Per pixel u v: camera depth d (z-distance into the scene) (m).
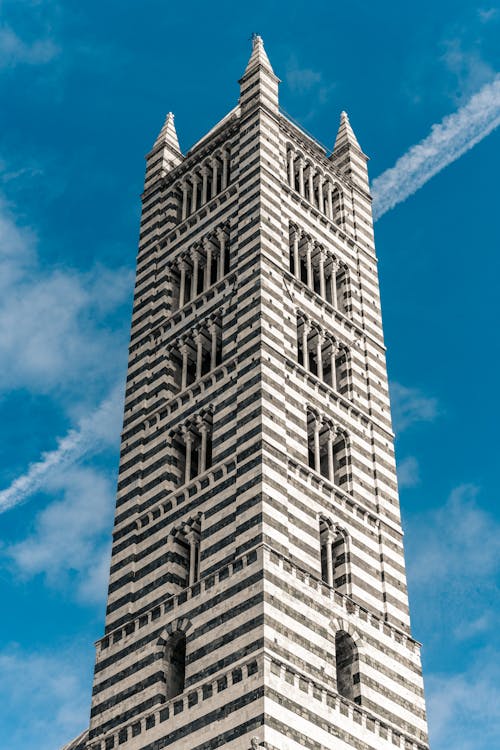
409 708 60.50
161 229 85.31
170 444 69.69
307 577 60.06
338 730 55.53
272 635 55.75
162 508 66.62
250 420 64.94
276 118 84.19
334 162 92.69
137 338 78.38
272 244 74.50
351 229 85.44
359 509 67.06
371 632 61.56
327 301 79.25
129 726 58.19
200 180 86.69
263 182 77.88
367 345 77.62
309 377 70.06
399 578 66.00
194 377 74.56
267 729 52.12
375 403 74.44
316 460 67.81
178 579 63.50
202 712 55.19
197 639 58.34
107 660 62.44
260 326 68.81
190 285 80.62
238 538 60.59
